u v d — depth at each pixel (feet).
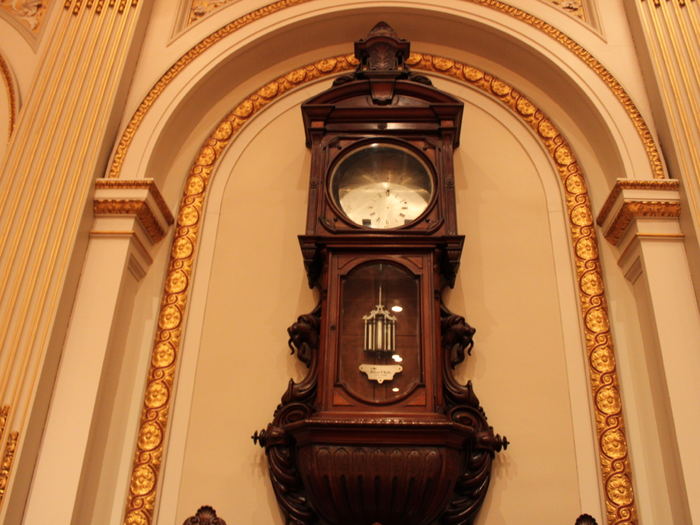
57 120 8.04
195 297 8.05
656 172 7.81
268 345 7.76
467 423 7.00
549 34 9.02
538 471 7.00
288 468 6.86
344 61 9.78
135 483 7.06
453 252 7.20
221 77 9.27
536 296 7.93
